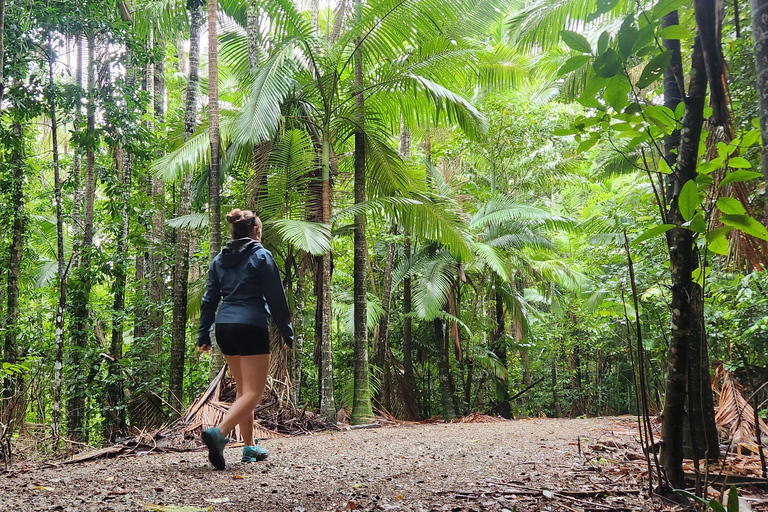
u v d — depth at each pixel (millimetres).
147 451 5023
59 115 8641
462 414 15000
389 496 2875
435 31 8867
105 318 9602
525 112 14188
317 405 13445
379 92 9258
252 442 3982
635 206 10141
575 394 20516
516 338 15773
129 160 10484
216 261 3773
